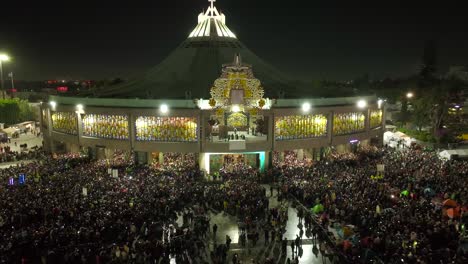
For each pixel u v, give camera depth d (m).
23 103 100.75
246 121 48.75
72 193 33.09
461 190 33.03
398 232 25.41
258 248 27.77
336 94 62.50
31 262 24.80
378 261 23.73
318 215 31.02
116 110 49.62
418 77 108.62
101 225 26.89
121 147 50.28
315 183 36.03
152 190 34.41
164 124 48.34
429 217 27.89
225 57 71.81
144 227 27.92
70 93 65.19
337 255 25.56
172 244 26.17
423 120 75.75
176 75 66.06
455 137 69.25
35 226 27.50
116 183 36.59
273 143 48.97
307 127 51.38
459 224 27.34
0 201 31.19
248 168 46.06
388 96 114.62
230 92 47.53
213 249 26.55
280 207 33.44
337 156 52.47
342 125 54.59
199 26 79.31
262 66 74.06
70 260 23.84
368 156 51.75
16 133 81.50
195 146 47.66
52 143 59.88
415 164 43.47
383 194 32.41
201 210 31.69
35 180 38.88
